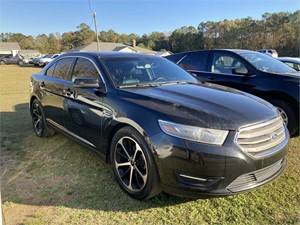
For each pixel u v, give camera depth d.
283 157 2.75
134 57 3.89
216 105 2.66
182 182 2.39
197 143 2.31
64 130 3.96
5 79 16.30
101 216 2.57
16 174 3.42
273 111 2.82
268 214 2.57
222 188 2.34
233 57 5.30
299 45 56.25
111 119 2.94
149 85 3.34
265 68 5.01
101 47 46.22
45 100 4.38
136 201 2.80
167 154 2.40
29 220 2.50
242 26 72.06
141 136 2.59
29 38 90.94
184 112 2.49
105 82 3.24
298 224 2.42
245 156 2.35
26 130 5.29
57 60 4.53
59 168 3.58
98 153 3.26
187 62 6.09
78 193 2.96
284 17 65.75
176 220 2.50
